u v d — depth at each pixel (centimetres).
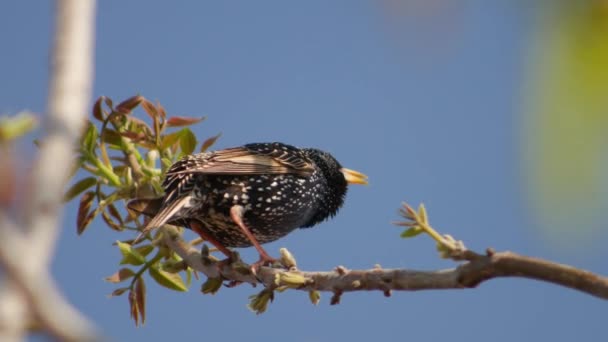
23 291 233
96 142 938
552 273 518
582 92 237
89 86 324
